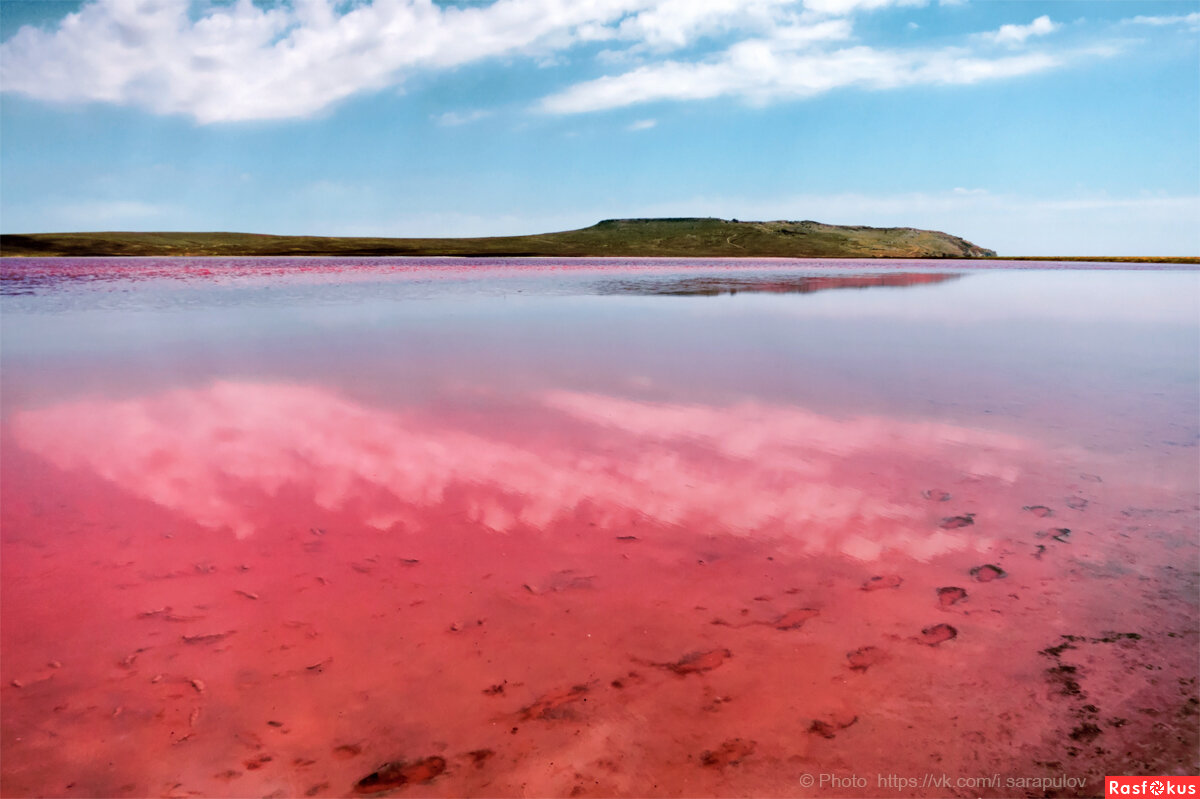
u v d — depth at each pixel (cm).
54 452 498
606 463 485
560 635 291
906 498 429
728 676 267
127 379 738
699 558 354
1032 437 553
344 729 240
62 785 218
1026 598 318
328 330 1144
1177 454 510
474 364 837
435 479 452
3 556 348
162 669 268
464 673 267
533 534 377
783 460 496
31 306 1535
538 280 2725
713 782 220
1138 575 338
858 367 838
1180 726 242
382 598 315
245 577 331
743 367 831
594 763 227
